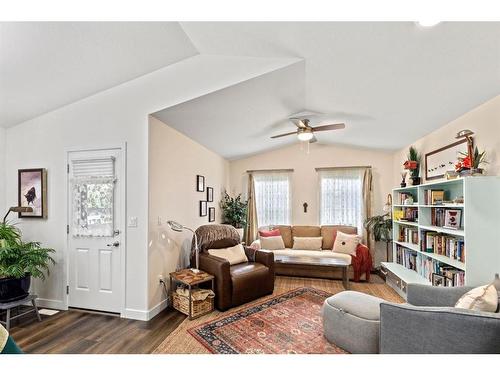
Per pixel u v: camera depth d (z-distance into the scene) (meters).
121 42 2.29
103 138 3.00
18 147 3.32
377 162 5.17
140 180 2.87
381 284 4.07
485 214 2.29
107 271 2.96
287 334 2.47
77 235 3.04
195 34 2.25
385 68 2.22
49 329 2.57
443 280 2.80
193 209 4.03
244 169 5.85
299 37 2.00
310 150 5.50
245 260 3.74
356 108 3.24
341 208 5.25
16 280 2.66
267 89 2.81
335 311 2.28
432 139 3.59
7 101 2.88
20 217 3.24
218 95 2.79
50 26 1.97
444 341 1.52
